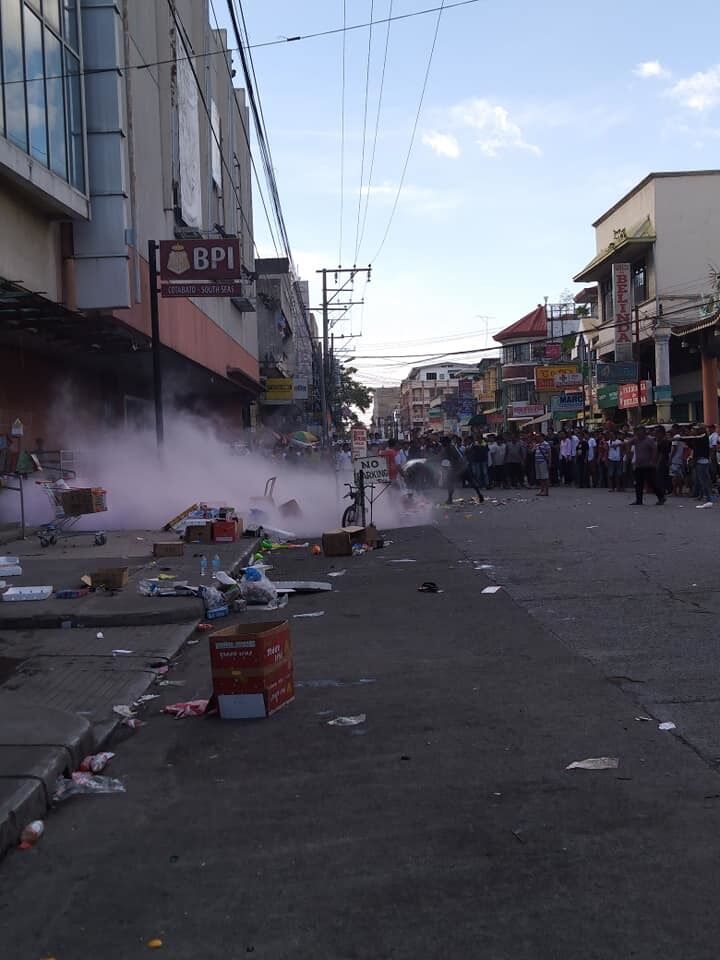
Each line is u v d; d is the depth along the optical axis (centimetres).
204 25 2919
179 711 636
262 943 341
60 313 1527
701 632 800
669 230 3975
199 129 2803
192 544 1484
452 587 1094
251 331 4088
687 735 541
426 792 476
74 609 945
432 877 384
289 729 593
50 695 681
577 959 321
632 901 357
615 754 516
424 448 3478
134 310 1944
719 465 2412
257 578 1091
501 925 345
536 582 1093
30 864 415
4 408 1752
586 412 5172
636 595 980
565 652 754
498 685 667
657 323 3916
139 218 2009
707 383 3325
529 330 7338
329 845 420
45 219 1683
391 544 1559
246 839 431
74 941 348
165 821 457
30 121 1502
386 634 860
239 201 3700
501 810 448
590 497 2469
